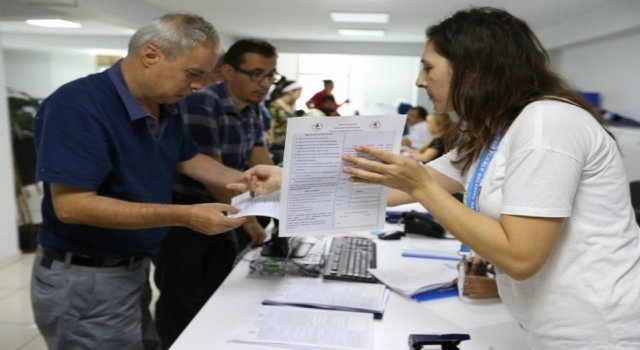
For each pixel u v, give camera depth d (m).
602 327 0.82
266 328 1.04
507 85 0.86
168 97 1.25
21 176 4.02
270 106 4.59
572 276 0.82
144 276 1.43
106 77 1.22
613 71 5.38
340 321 1.08
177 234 1.85
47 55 8.98
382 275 1.37
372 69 9.96
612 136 0.83
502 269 0.80
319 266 1.43
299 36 7.80
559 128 0.76
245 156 2.08
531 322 0.90
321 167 1.01
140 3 5.19
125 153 1.23
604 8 4.92
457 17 0.91
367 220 1.14
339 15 5.60
